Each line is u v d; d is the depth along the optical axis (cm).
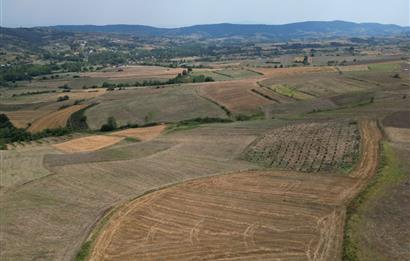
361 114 9144
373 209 4522
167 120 10506
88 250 4022
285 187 5438
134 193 5466
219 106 11406
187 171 6272
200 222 4528
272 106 11181
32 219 4788
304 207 4772
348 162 6166
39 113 12106
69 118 11162
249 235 4181
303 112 10275
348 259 3600
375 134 7400
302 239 4038
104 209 5003
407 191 4944
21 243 4250
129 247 4059
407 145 6681
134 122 10488
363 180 5478
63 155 7362
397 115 8769
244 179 5831
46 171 6419
